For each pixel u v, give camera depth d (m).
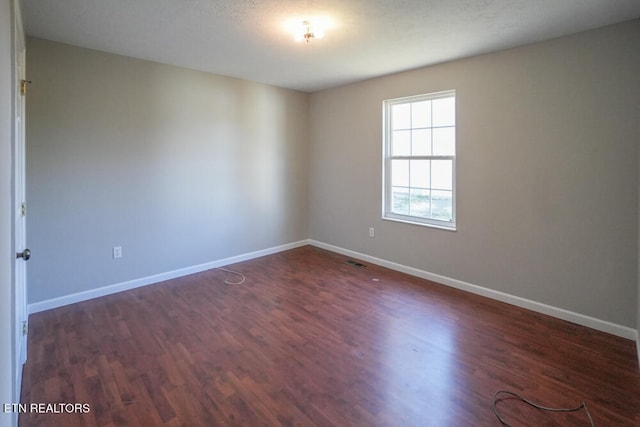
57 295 3.24
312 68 3.89
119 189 3.55
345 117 4.78
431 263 3.96
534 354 2.49
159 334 2.75
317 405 1.97
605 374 2.25
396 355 2.47
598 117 2.75
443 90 3.69
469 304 3.33
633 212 2.64
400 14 2.51
